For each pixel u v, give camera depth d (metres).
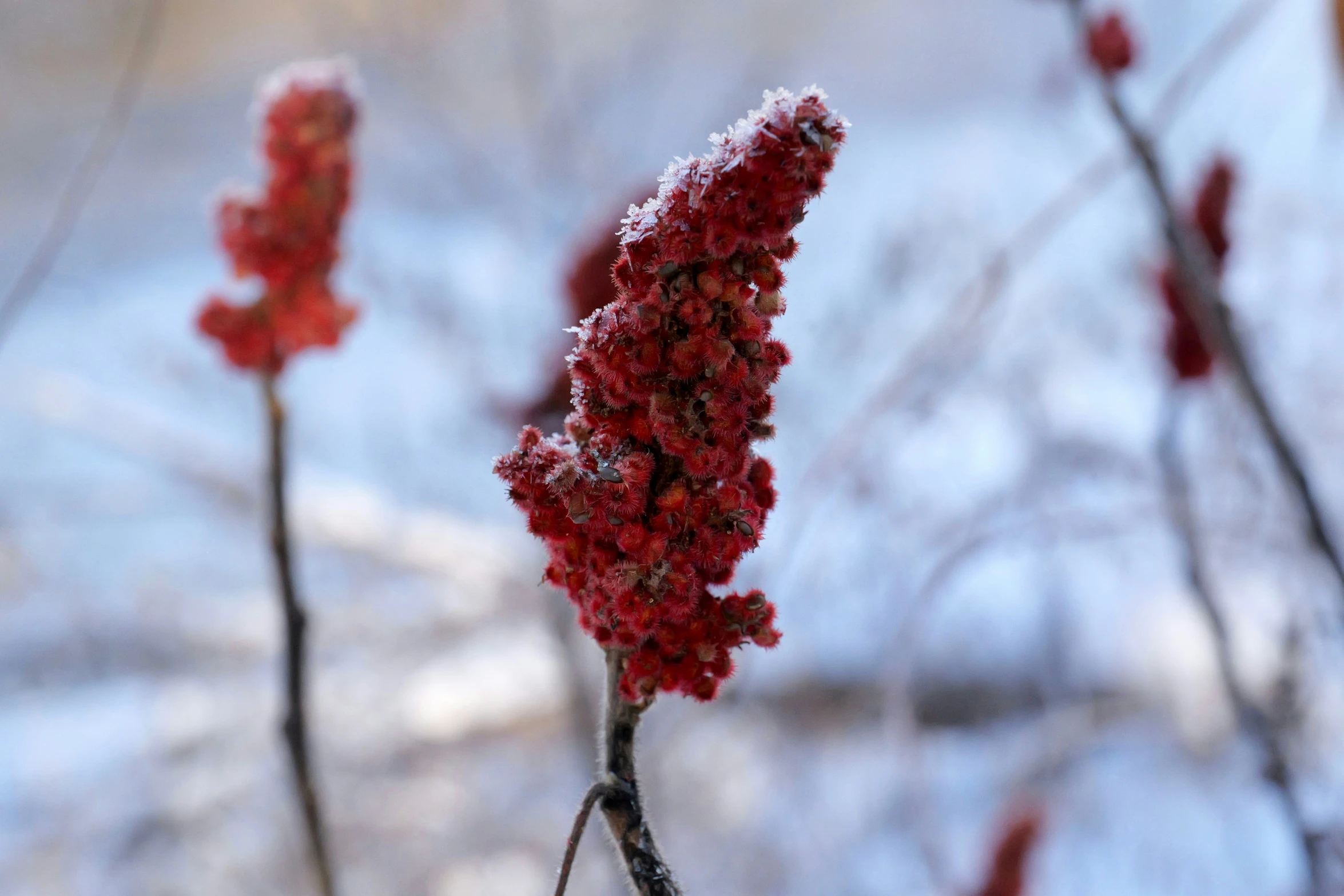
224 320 1.00
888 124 4.05
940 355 2.16
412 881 2.13
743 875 2.10
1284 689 1.31
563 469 0.74
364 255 2.99
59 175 4.19
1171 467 1.34
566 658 2.01
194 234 4.16
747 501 0.76
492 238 3.06
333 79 1.02
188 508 2.78
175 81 4.23
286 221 1.00
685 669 0.75
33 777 2.37
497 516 2.58
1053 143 3.06
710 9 3.79
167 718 2.41
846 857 2.05
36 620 2.69
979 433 2.47
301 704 0.99
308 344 1.01
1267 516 1.35
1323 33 2.39
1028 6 3.79
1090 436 2.15
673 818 2.17
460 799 2.26
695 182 0.73
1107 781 2.02
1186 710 1.98
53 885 2.18
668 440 0.74
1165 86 3.08
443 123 3.19
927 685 2.28
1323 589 1.31
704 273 0.74
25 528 2.75
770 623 0.76
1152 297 1.73
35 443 3.01
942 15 4.13
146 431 2.78
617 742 0.76
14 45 4.09
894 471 2.33
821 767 2.22
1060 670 2.24
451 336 2.70
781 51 4.02
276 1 4.10
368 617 2.40
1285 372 2.11
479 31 3.38
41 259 1.05
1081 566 2.33
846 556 2.31
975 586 2.41
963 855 1.89
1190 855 1.83
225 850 2.19
